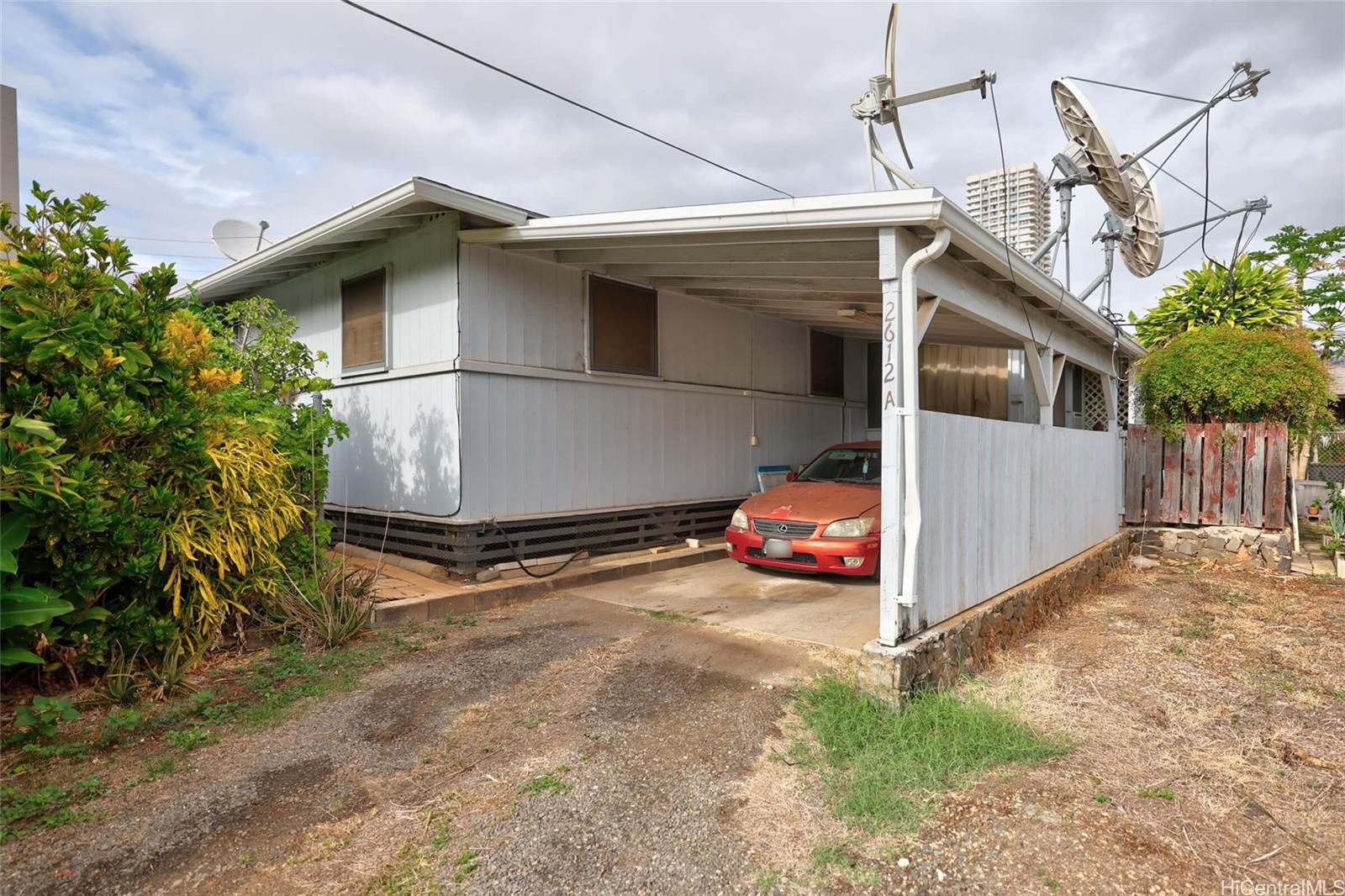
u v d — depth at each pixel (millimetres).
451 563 6258
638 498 7680
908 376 4051
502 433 6348
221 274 8398
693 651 4617
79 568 3543
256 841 2553
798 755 3285
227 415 4668
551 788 2941
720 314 8758
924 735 3447
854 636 4875
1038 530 6262
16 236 3680
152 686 3783
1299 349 8938
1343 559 8242
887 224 4043
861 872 2453
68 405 3441
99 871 2352
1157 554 9055
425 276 6418
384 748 3277
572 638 4910
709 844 2602
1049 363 6613
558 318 6859
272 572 4750
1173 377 9328
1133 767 3291
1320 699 4152
